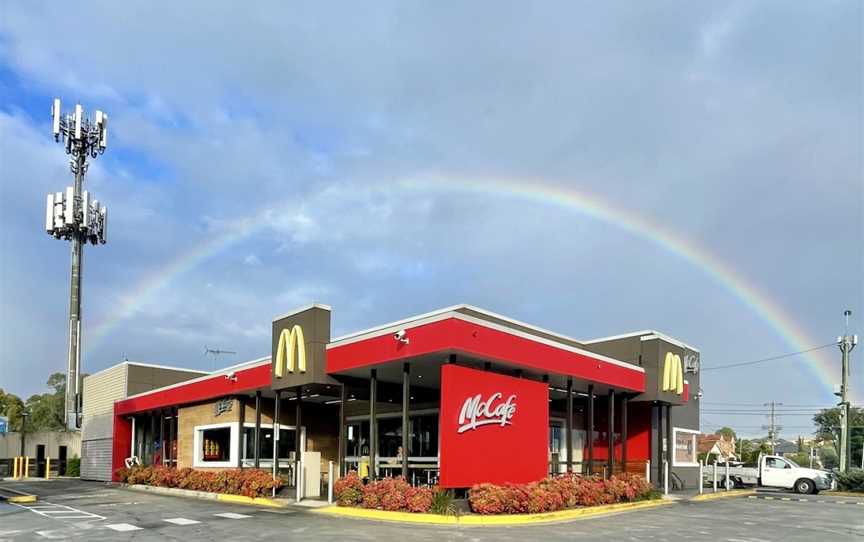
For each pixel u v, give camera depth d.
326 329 23.95
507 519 18.42
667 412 30.11
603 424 32.62
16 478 45.56
